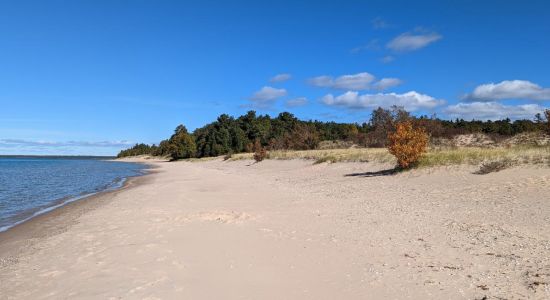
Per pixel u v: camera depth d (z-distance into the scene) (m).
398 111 56.38
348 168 29.08
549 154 18.98
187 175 40.75
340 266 7.75
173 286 6.86
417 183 19.08
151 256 8.69
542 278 6.69
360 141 61.34
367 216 12.57
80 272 7.87
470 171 19.36
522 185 14.92
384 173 24.02
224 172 42.78
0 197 24.88
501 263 7.56
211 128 108.44
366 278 7.05
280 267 7.78
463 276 6.97
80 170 67.31
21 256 9.59
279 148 70.75
